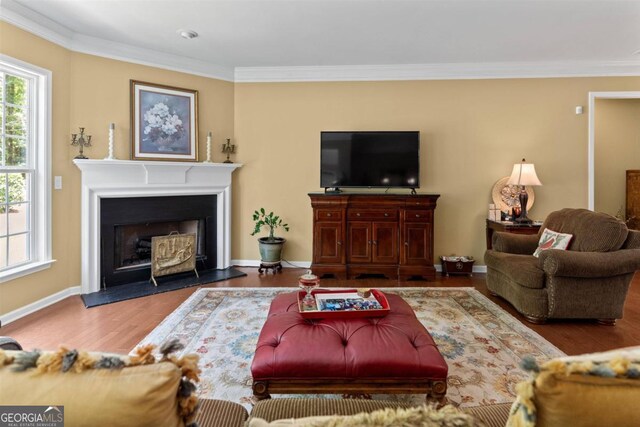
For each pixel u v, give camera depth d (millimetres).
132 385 539
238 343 2357
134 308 3016
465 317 2828
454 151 4332
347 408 1007
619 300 2670
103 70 3508
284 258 4539
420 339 1620
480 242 4363
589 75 4172
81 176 3357
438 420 571
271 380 1481
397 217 3975
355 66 4281
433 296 3375
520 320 2777
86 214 3375
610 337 2486
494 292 3350
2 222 2822
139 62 3730
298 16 3035
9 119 2865
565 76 4195
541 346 2328
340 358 1471
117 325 2656
